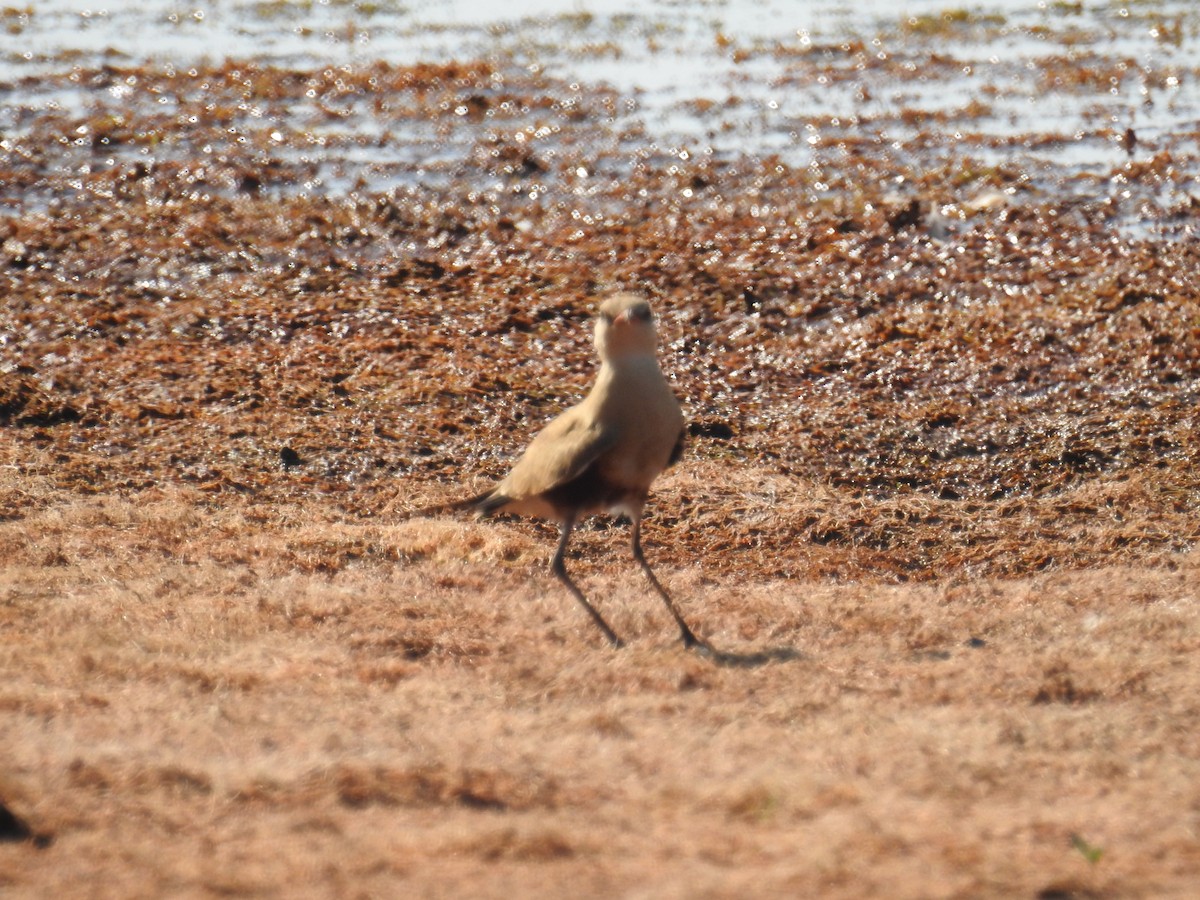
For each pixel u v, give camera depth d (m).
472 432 14.63
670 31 30.06
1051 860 6.18
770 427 14.98
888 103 25.38
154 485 13.25
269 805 6.60
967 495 13.80
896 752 7.70
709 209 20.83
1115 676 9.13
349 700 8.52
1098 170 21.89
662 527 12.84
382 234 20.00
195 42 29.44
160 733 7.60
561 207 21.02
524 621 10.50
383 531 12.31
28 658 8.91
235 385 15.32
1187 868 6.15
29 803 6.38
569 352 16.59
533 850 6.13
